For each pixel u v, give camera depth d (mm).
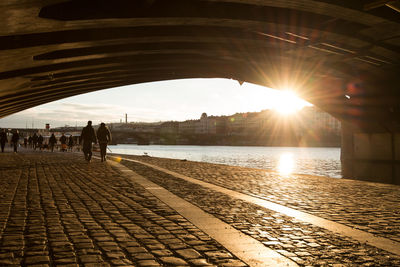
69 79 33375
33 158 26047
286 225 6254
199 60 30938
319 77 38469
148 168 18375
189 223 6348
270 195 9836
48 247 4840
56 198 8961
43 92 38688
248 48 27422
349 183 12719
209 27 22359
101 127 22297
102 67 30594
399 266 4184
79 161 23000
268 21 20344
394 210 7770
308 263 4254
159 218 6742
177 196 9430
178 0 17703
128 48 24625
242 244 5035
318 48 26547
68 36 19562
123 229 5891
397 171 37438
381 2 18203
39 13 14969
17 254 4520
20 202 8344
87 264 4172
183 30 21812
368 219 6836
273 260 4336
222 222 6441
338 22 23094
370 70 35000
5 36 17953
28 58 21000
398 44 27672
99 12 16297
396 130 44156
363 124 48156
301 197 9547
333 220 6727
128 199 8906
